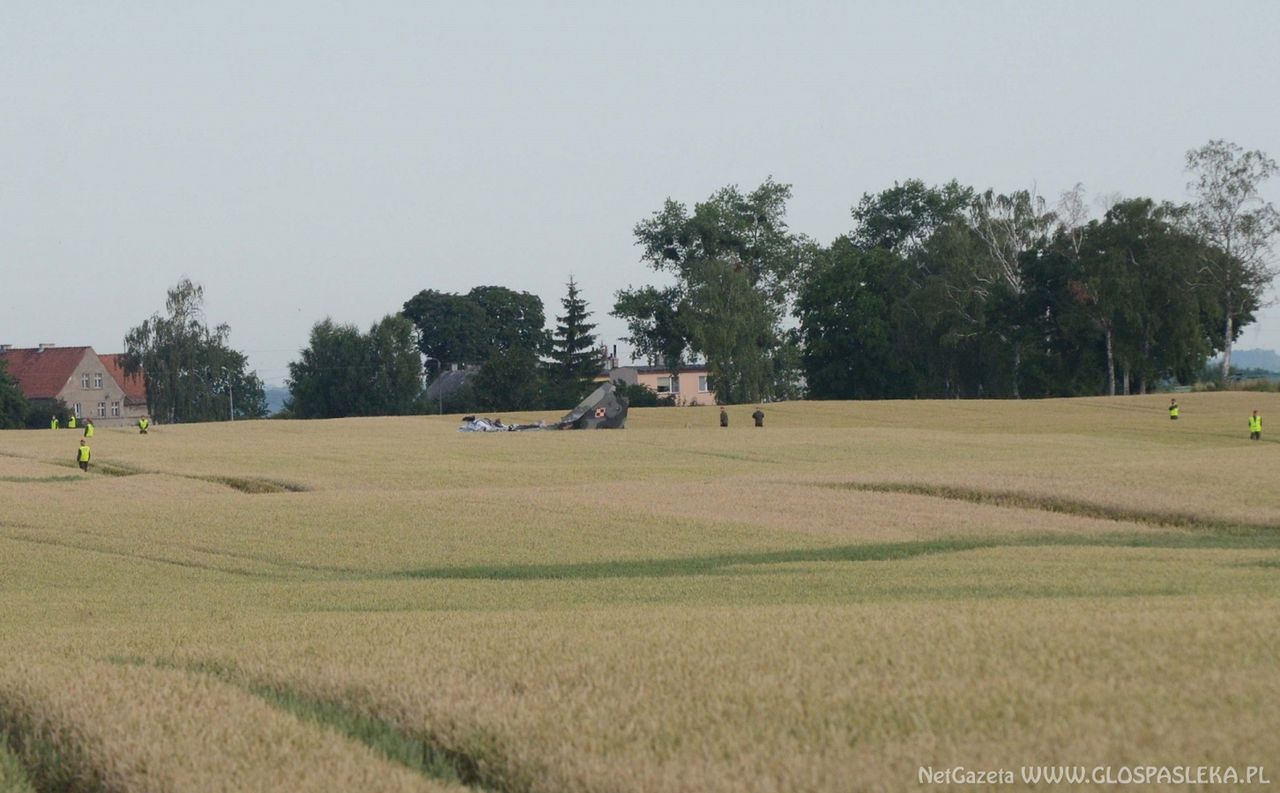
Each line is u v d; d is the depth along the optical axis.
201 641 61.47
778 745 35.94
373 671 49.41
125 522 138.00
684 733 37.84
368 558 114.81
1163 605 58.72
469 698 43.84
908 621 54.28
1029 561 98.44
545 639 54.81
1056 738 34.50
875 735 35.97
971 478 161.88
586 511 139.62
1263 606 56.34
